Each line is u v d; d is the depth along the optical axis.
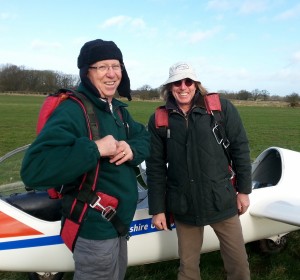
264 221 3.56
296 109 51.53
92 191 1.88
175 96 2.49
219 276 3.45
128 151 1.95
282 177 3.77
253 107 54.94
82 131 1.86
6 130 17.62
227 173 2.53
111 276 1.99
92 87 1.93
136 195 2.07
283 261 3.75
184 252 2.66
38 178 1.73
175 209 2.56
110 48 1.99
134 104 49.38
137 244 3.07
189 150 2.46
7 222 2.65
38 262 2.75
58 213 2.91
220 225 2.59
